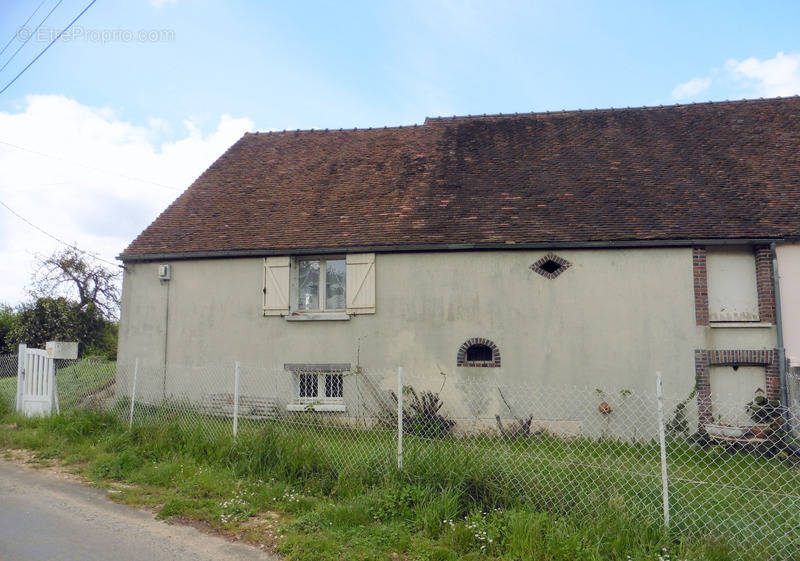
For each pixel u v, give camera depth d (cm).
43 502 595
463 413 1083
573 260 1088
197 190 1402
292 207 1288
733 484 691
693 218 1080
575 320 1075
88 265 2514
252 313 1192
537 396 1068
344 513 530
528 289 1095
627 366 1050
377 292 1145
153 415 902
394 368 1120
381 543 484
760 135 1280
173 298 1236
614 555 448
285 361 1166
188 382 1205
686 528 482
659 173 1214
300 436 723
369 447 700
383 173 1345
